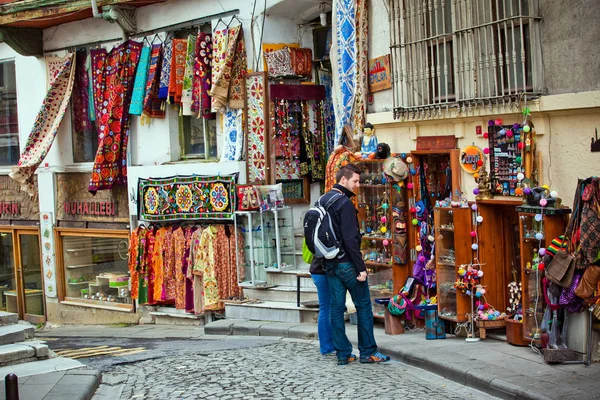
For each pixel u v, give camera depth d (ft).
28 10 51.72
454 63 31.76
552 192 27.48
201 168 46.09
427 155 34.30
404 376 27.35
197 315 45.27
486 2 30.35
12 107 60.39
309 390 25.72
